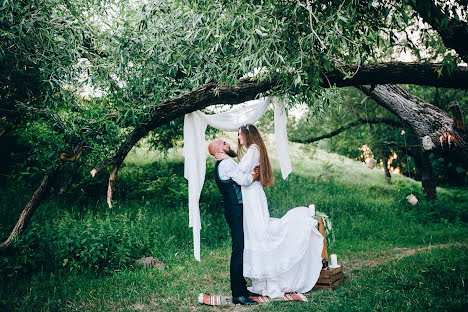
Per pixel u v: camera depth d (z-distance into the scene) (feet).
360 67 13.00
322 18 10.32
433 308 10.10
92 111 12.74
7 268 13.82
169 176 30.12
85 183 24.73
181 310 11.33
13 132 21.62
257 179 13.00
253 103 14.37
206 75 12.55
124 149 13.21
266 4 10.47
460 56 12.46
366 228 25.94
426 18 10.89
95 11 14.55
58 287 13.17
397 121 32.32
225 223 24.18
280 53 10.46
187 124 13.64
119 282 13.92
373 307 10.55
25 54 13.16
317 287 12.78
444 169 50.29
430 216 30.91
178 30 12.95
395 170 51.39
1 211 19.38
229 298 12.11
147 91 14.15
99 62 14.38
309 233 12.53
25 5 13.07
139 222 20.34
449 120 17.43
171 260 17.24
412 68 13.26
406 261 15.88
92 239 15.76
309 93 11.12
